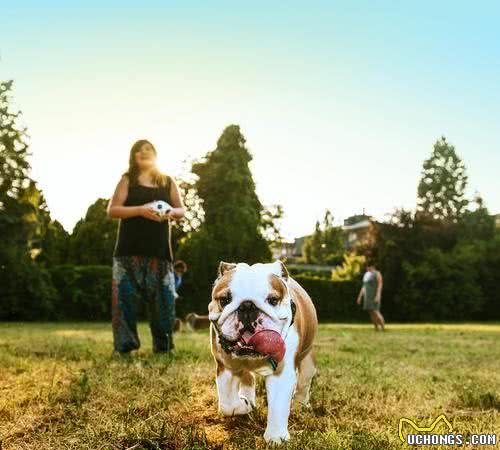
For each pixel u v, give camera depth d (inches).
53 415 59.6
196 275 508.4
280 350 46.4
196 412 61.8
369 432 53.7
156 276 111.9
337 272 617.6
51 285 432.8
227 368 54.9
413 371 101.0
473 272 590.9
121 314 110.4
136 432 52.4
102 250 575.5
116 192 111.6
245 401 59.1
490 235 836.0
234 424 57.3
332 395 72.4
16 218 467.8
